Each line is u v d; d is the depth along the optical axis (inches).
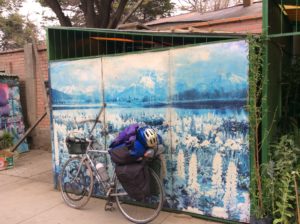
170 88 162.1
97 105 186.2
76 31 207.3
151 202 172.4
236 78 144.1
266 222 139.8
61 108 201.0
